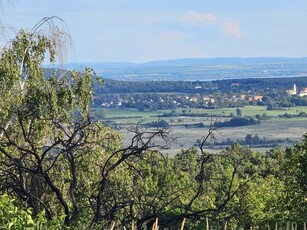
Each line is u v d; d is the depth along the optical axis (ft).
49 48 79.66
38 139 74.59
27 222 36.32
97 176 70.64
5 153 58.65
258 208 71.26
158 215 57.00
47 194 66.28
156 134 59.67
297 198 80.28
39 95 74.84
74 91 77.36
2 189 58.75
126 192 61.67
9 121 73.31
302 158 79.36
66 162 69.97
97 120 64.49
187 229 58.59
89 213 56.85
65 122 75.56
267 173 157.58
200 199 67.72
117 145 73.67
